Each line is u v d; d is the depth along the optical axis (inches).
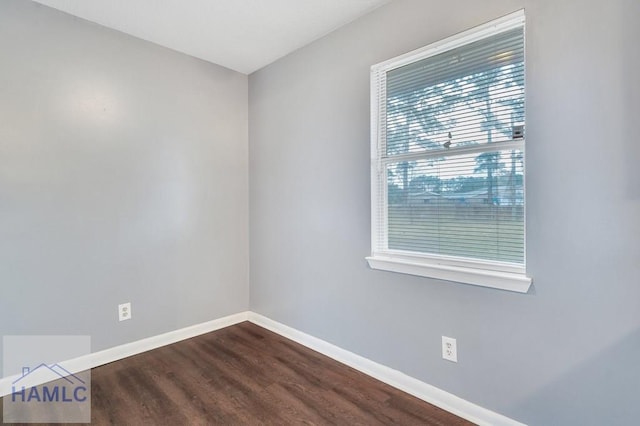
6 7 76.9
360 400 75.6
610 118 52.4
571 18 55.4
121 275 96.0
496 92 66.2
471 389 68.4
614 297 52.5
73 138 86.8
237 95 122.6
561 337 57.5
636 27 50.1
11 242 78.4
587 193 54.6
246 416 70.1
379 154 86.0
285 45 103.1
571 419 56.7
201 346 104.1
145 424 67.5
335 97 94.3
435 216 76.4
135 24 91.0
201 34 96.4
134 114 97.7
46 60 82.4
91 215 90.3
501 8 63.4
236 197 123.0
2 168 77.0
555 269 57.9
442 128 74.4
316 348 101.4
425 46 74.8
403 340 79.6
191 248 111.0
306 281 104.6
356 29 88.5
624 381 51.9
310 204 102.7
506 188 65.7
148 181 100.9
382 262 82.4
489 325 65.7
